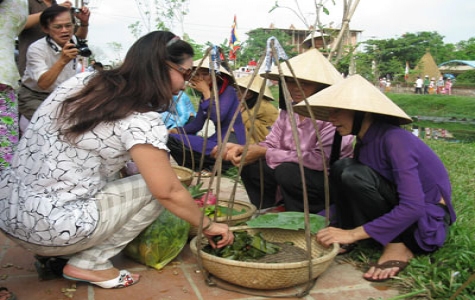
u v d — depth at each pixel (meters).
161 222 2.57
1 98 2.31
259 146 3.41
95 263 2.29
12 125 2.36
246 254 2.47
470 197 4.21
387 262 2.58
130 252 2.62
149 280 2.44
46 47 3.73
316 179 3.24
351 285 2.47
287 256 2.51
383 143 2.61
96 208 2.16
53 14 3.64
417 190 2.45
